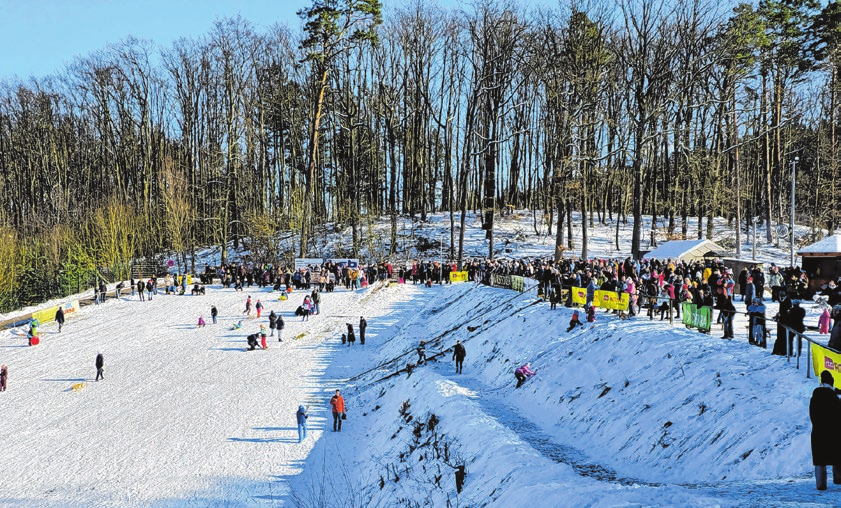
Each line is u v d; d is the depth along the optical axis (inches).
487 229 2502.5
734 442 530.6
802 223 2632.9
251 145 2869.1
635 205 1681.8
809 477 418.3
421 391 991.6
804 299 1150.3
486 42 2174.0
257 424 1023.6
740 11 1959.9
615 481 555.5
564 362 923.4
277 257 2448.3
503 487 574.9
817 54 2186.3
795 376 573.3
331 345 1547.7
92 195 3112.7
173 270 2652.6
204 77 2933.1
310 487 800.9
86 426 1024.2
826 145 2194.9
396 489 738.8
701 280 1151.0
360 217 2581.2
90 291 2199.8
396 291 2000.5
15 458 903.1
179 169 3002.0
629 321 958.4
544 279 1270.9
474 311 1518.2
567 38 1993.1
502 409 888.3
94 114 3070.9
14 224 3011.8
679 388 675.4
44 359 1424.7
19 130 3193.9
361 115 2984.7
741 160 2551.7
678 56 1886.1
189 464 871.7
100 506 756.0
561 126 1952.5
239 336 1612.9
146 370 1341.0
